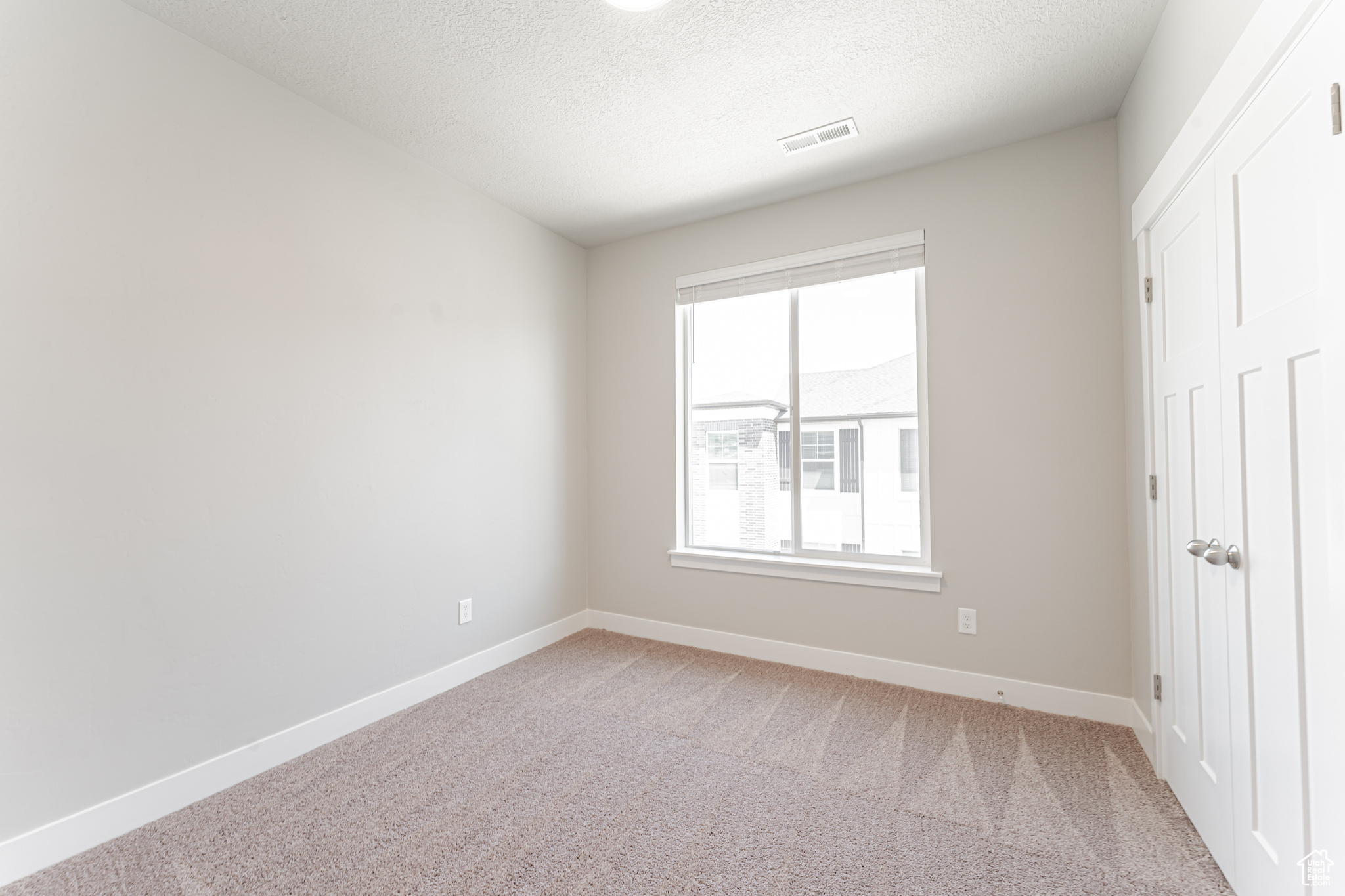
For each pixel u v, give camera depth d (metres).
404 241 2.51
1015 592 2.44
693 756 2.05
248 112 1.97
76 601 1.56
